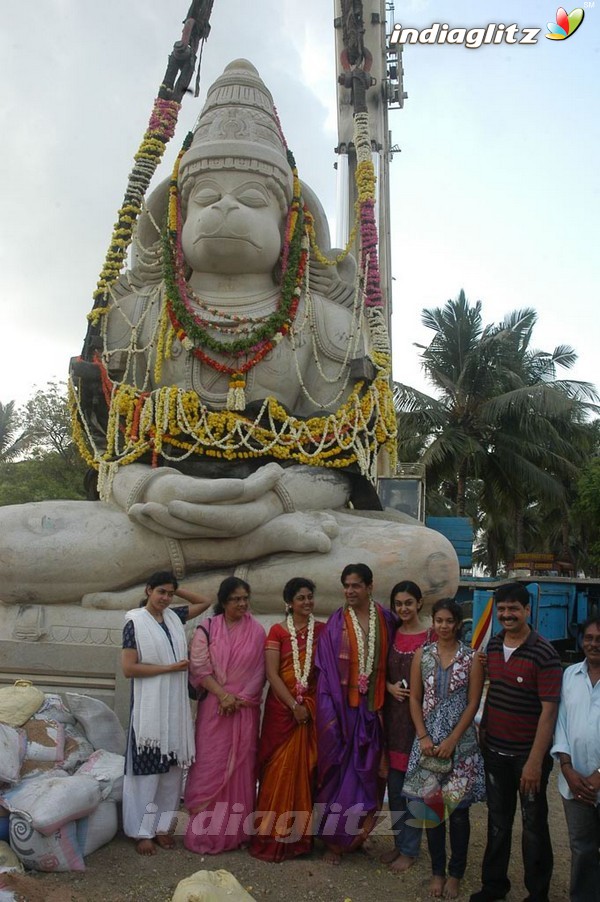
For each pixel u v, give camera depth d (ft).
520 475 59.52
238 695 11.87
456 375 61.87
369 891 10.77
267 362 18.39
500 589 10.97
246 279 19.34
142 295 19.75
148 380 19.10
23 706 11.80
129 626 11.66
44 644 15.10
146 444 17.58
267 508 16.44
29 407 75.31
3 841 10.68
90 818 11.20
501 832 10.73
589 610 37.78
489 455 61.52
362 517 17.93
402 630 12.23
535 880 10.47
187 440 17.74
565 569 57.36
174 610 12.78
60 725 11.98
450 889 10.75
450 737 10.86
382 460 22.67
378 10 43.37
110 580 16.57
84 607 16.44
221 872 9.85
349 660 11.80
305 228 20.17
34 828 10.33
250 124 19.58
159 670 11.43
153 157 20.31
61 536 16.37
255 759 11.94
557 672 10.51
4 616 16.49
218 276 19.36
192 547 16.38
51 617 16.30
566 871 11.94
